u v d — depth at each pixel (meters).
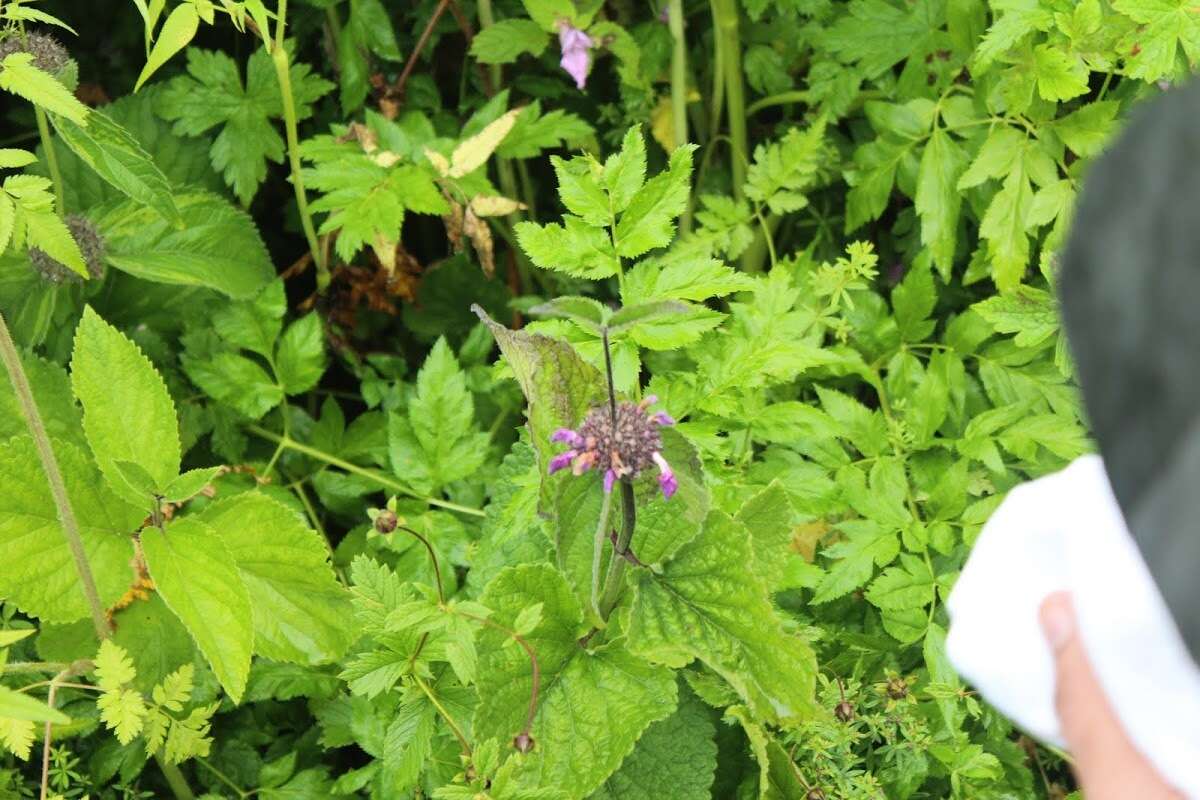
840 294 0.99
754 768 0.92
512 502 0.88
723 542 0.80
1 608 0.95
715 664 0.78
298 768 0.99
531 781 0.81
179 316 1.08
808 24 1.08
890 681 0.89
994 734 0.91
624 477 0.75
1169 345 0.42
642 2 1.16
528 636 0.82
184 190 1.06
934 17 1.05
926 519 0.96
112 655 0.84
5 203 0.81
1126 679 0.50
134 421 0.88
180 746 0.88
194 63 1.10
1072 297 0.45
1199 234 0.41
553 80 1.17
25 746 0.82
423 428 0.99
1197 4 0.91
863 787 0.86
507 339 0.77
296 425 1.08
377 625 0.83
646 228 0.90
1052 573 0.58
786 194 1.05
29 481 0.88
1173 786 0.49
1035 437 0.95
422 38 1.13
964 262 1.12
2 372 0.97
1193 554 0.42
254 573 0.89
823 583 0.91
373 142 1.06
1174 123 0.43
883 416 0.99
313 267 1.19
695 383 0.92
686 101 1.12
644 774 0.85
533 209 1.17
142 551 0.87
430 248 1.22
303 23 1.17
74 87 0.99
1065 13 0.96
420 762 0.84
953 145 1.02
